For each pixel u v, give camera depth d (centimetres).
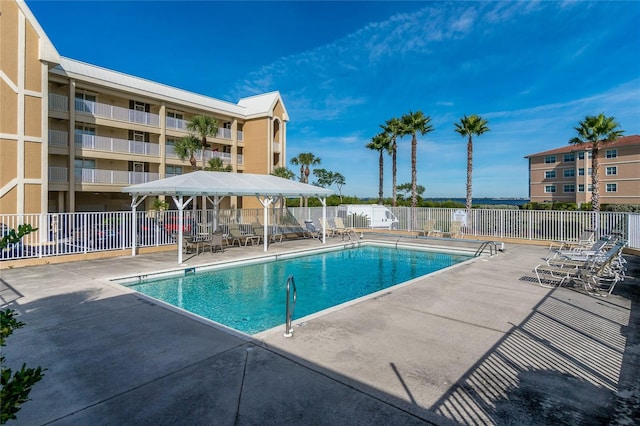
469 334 518
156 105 2861
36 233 1225
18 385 179
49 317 598
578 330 536
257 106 3541
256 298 884
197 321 579
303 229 2038
